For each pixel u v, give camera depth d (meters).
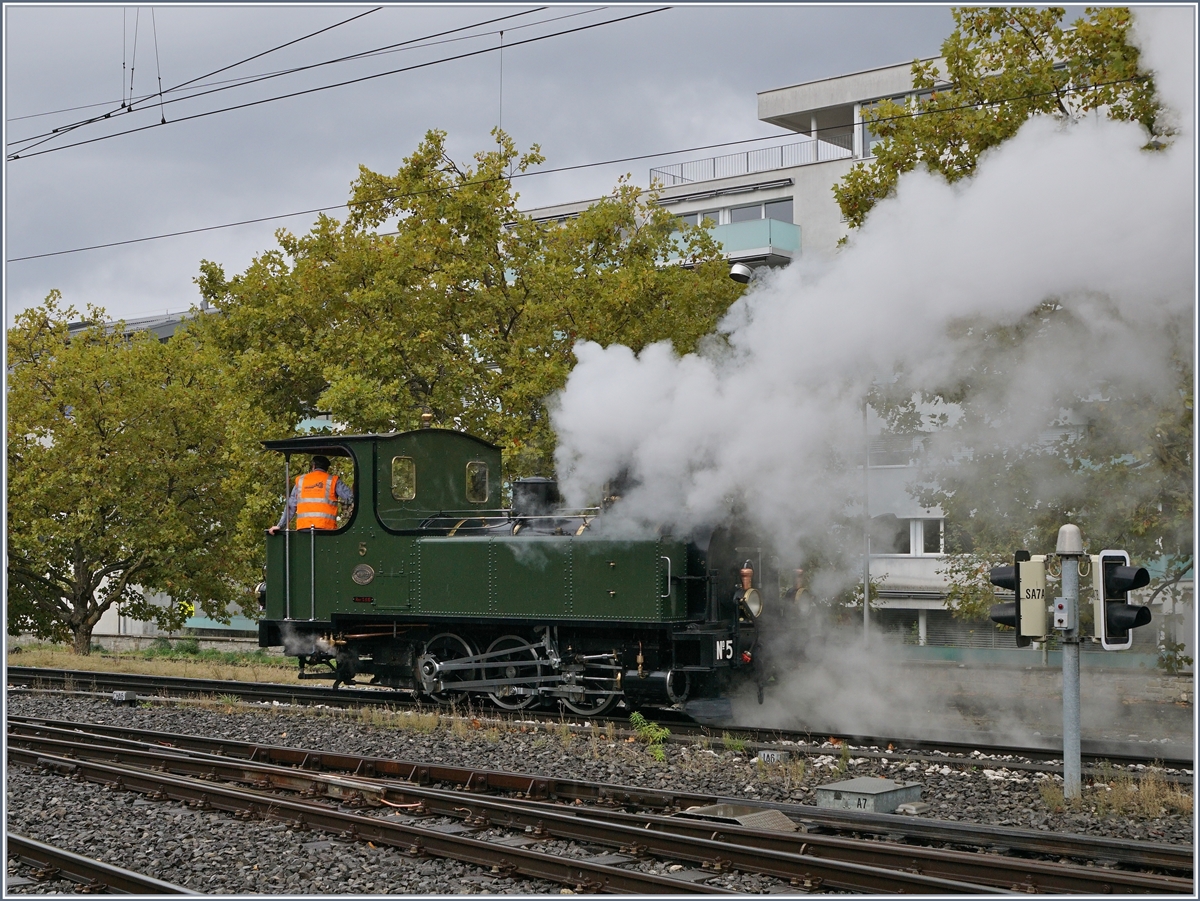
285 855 6.95
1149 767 9.23
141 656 25.05
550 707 13.09
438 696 13.33
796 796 8.38
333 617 13.74
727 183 35.12
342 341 20.28
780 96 34.34
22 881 6.49
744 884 6.27
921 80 14.56
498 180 19.84
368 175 21.22
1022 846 6.78
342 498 14.30
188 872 6.64
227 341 23.45
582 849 7.02
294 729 11.60
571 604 12.20
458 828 7.51
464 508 14.59
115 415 25.53
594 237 19.17
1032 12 13.90
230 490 21.91
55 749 10.56
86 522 25.45
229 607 37.28
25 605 27.31
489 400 19.66
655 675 11.79
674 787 8.72
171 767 9.61
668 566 11.79
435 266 19.84
